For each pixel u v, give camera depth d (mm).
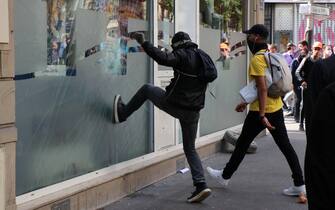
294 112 14961
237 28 10234
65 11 5254
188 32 7988
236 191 6750
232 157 6758
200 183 6090
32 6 4805
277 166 8234
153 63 6949
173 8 7535
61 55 5223
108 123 6062
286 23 26641
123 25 6312
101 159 5941
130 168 6340
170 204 6066
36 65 4895
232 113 10039
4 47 4293
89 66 5664
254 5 10734
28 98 4816
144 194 6410
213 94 9086
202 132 8656
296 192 6473
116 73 6180
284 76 6184
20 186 4754
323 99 2498
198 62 5855
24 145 4789
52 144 5152
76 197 5371
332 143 2457
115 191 6070
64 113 5301
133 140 6633
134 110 6148
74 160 5484
